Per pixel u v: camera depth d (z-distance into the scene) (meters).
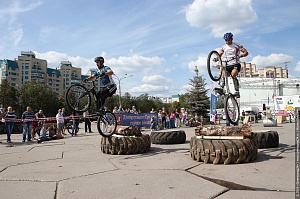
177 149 8.77
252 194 4.00
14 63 96.56
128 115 18.77
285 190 4.12
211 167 5.77
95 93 7.69
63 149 9.34
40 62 103.12
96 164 6.46
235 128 6.46
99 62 7.74
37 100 62.62
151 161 6.69
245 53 7.34
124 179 4.98
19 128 19.61
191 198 3.88
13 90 59.75
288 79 54.44
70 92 7.31
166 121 22.44
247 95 57.25
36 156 7.86
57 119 14.52
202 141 6.30
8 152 8.84
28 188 4.54
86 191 4.31
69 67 114.31
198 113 37.00
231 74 7.29
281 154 7.04
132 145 7.86
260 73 95.06
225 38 7.36
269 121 19.22
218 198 3.88
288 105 34.56
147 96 93.56
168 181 4.78
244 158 5.98
